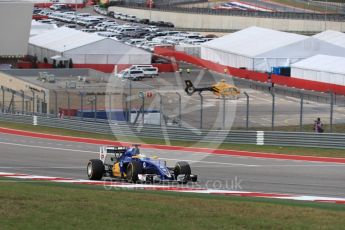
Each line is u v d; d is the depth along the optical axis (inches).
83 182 2834.6
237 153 4210.1
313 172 3415.4
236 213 2027.6
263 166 3641.7
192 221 1918.1
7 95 6737.2
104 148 2945.4
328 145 4318.4
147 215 1975.9
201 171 3408.0
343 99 7426.2
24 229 1811.0
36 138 4936.0
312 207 2256.4
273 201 2413.9
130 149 2854.3
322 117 6250.0
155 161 2780.5
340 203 2428.6
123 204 2124.8
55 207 2053.4
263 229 1849.2
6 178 3016.7
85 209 2038.6
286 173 3368.6
